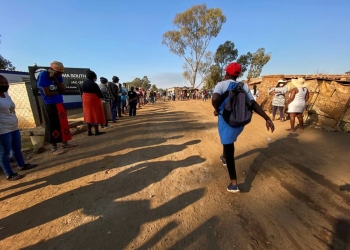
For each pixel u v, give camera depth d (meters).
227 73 2.89
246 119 2.65
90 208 2.63
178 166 3.87
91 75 6.05
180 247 1.98
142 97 20.89
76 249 1.98
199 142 5.45
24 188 3.18
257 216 2.43
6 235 2.20
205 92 30.19
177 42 44.56
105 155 4.54
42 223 2.37
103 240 2.09
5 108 3.25
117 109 10.62
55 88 4.44
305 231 2.18
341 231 2.17
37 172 3.75
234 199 2.79
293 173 3.47
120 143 5.46
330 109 6.57
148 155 4.47
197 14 41.78
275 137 5.69
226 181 3.29
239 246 1.99
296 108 6.09
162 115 11.38
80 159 4.33
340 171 3.46
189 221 2.35
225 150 2.91
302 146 4.82
